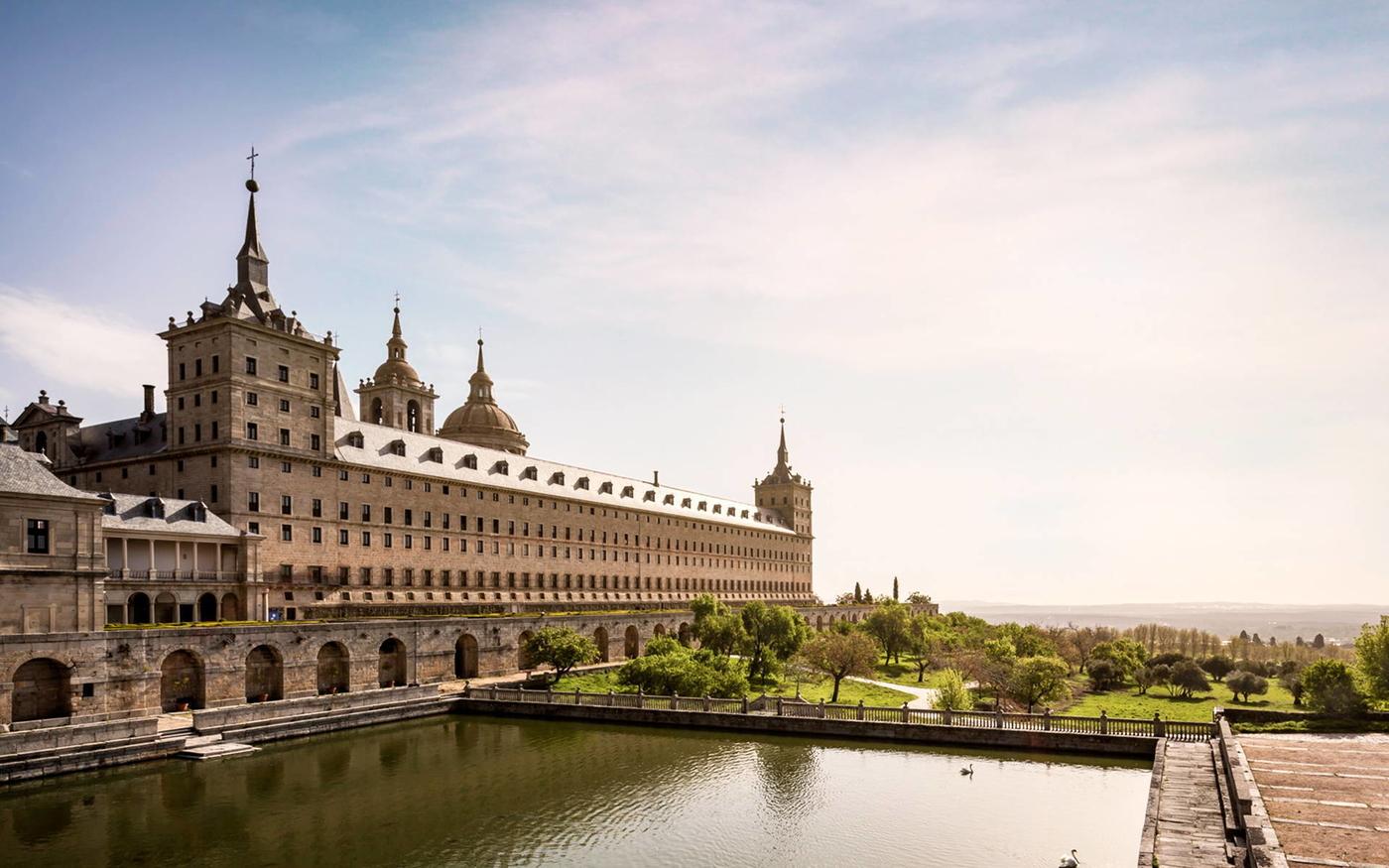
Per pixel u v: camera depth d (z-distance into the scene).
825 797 47.22
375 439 103.38
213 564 78.19
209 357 83.88
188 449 83.38
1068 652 124.94
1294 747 49.81
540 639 85.38
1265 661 177.38
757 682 97.31
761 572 185.75
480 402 153.88
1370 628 78.38
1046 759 55.22
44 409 95.12
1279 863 26.52
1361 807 34.91
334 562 91.44
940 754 57.22
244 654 66.50
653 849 39.34
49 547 57.72
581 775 52.56
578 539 130.25
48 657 54.62
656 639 88.12
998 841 39.75
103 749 53.06
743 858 38.09
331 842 40.62
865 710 64.88
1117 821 42.31
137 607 71.12
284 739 62.50
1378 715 58.62
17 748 50.25
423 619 83.25
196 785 50.38
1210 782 41.81
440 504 105.88
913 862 37.34
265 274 90.75
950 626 168.75
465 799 47.50
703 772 53.09
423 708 72.81
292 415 88.50
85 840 40.97
